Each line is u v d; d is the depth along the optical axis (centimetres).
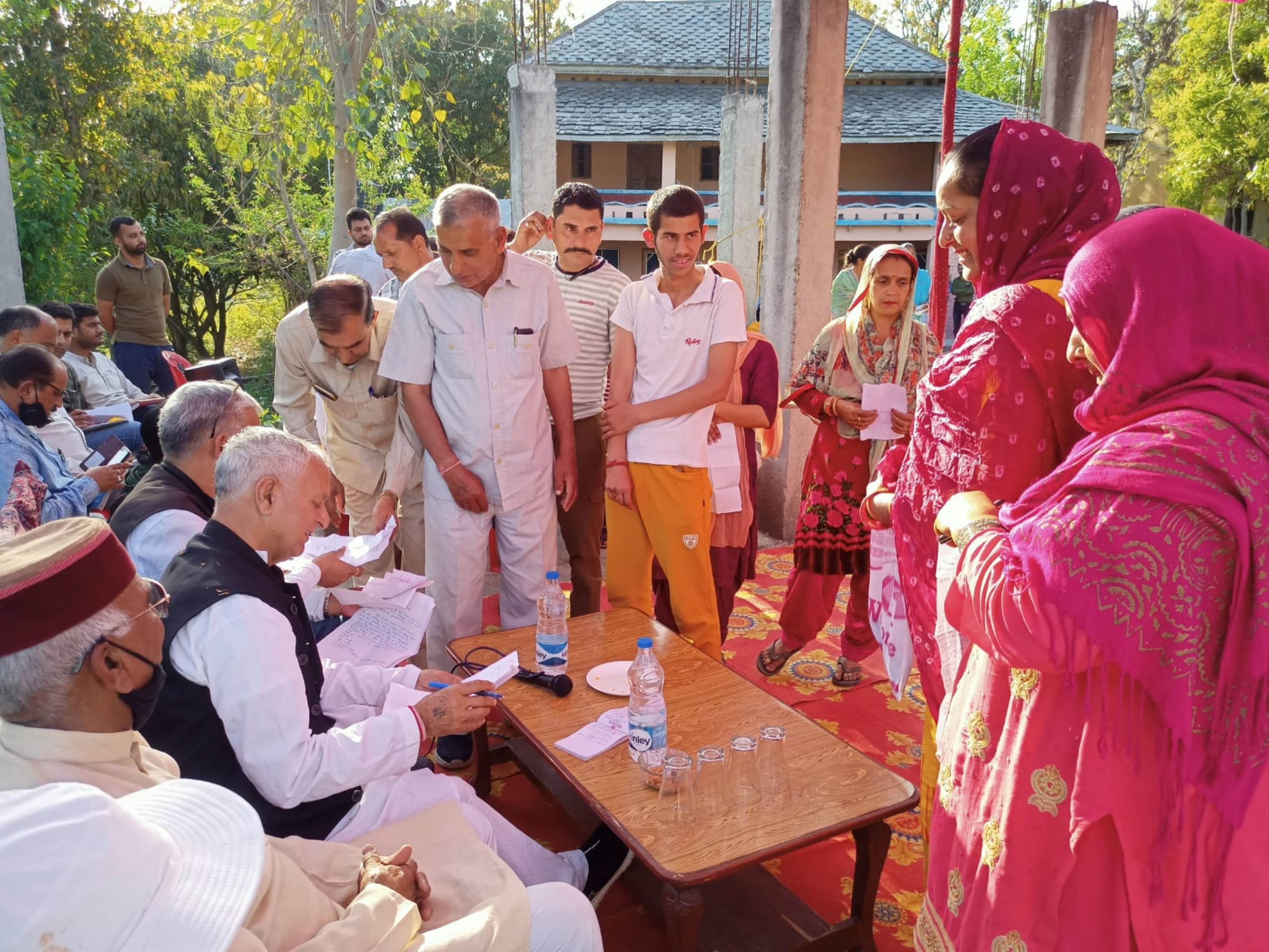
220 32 885
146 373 836
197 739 208
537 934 194
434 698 237
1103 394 138
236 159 970
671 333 346
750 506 416
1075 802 138
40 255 973
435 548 363
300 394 409
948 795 165
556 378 372
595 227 405
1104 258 138
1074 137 666
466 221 320
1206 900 135
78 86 1303
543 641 293
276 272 1789
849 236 1861
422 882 186
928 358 386
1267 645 122
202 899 132
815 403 390
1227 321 131
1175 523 124
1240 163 1577
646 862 210
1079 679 139
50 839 120
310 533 226
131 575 158
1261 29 1501
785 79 547
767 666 424
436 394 358
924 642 201
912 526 198
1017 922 148
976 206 184
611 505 368
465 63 2153
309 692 237
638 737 247
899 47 2173
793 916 261
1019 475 175
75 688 151
